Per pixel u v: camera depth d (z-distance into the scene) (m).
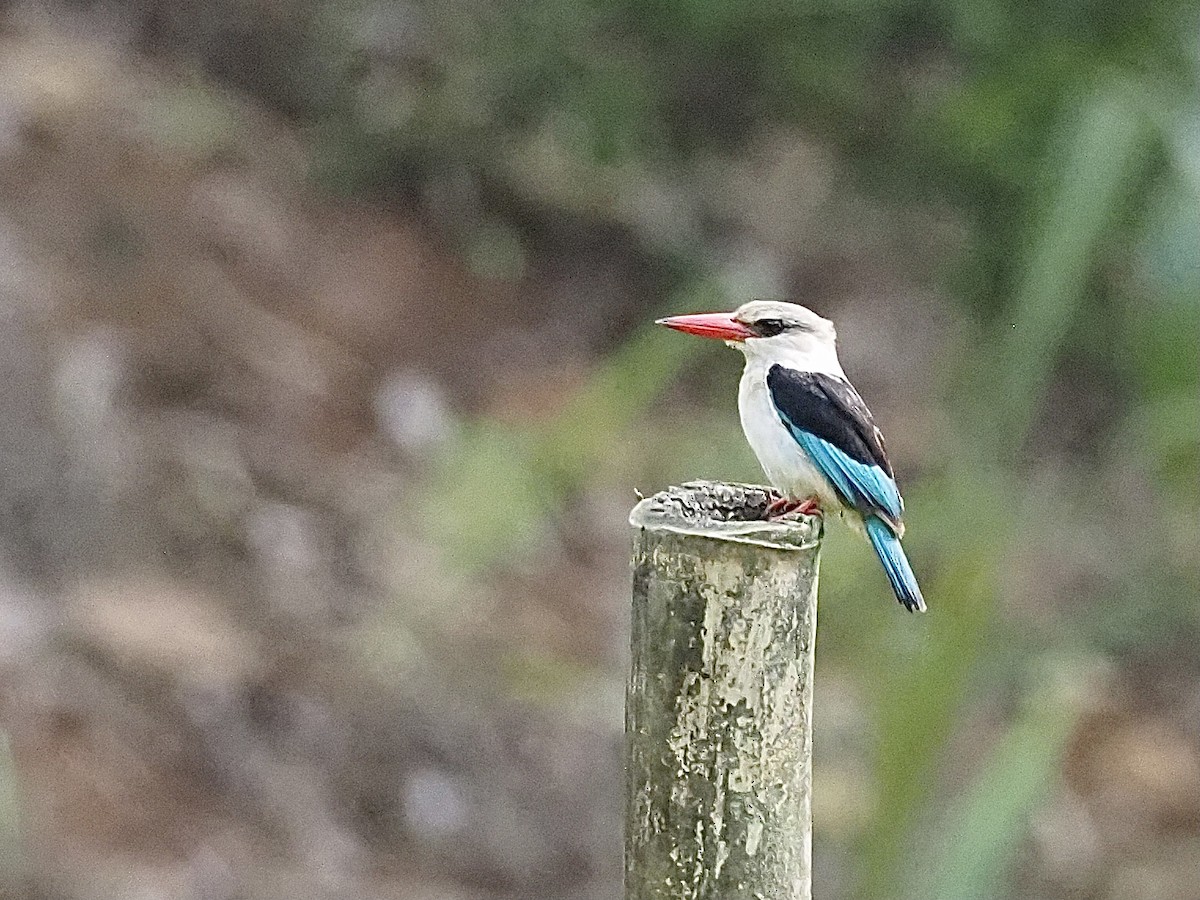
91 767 9.86
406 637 11.83
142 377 13.04
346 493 12.90
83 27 16.64
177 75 16.56
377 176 16.16
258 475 12.71
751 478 12.67
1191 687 13.15
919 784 6.39
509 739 11.32
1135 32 12.70
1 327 12.41
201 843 9.67
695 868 3.43
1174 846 11.52
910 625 8.73
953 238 14.96
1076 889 10.85
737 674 3.37
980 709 9.88
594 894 10.52
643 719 3.45
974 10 13.11
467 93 15.80
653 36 14.80
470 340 15.04
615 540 13.25
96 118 15.27
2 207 13.86
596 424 10.77
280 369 13.78
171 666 10.76
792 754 3.43
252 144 15.99
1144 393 11.10
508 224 16.27
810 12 14.02
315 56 16.70
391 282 15.22
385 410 13.88
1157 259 9.53
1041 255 8.09
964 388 13.02
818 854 9.43
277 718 10.75
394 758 10.86
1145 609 13.02
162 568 11.73
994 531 8.25
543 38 15.13
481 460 11.20
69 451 11.89
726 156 15.83
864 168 14.75
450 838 10.55
